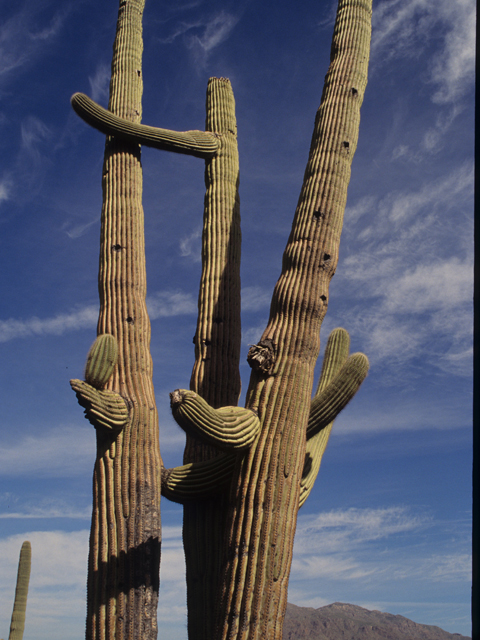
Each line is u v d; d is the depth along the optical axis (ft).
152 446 19.12
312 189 19.49
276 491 15.93
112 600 17.03
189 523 19.42
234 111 26.30
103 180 23.40
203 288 23.08
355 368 19.40
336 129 20.31
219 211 24.04
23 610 25.27
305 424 17.01
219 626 14.96
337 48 22.20
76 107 22.91
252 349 17.52
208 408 15.74
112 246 21.90
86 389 18.01
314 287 18.02
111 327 20.54
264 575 15.15
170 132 23.75
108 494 18.17
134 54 26.09
